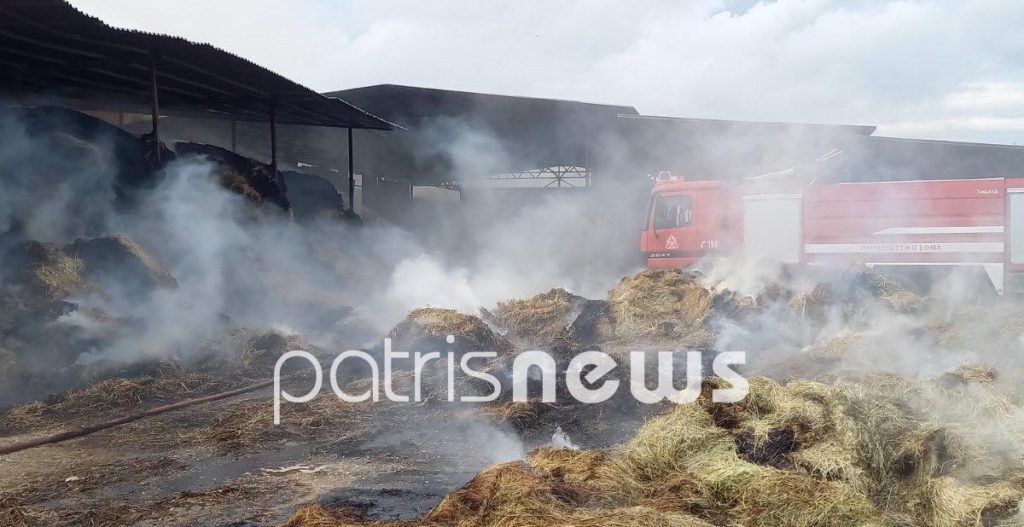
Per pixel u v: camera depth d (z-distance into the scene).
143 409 7.68
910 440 4.74
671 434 4.88
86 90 15.49
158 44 11.62
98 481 5.43
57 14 9.88
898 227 12.96
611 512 3.75
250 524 4.55
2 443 6.47
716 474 4.40
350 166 20.12
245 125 24.08
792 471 4.49
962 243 12.54
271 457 6.03
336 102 16.70
